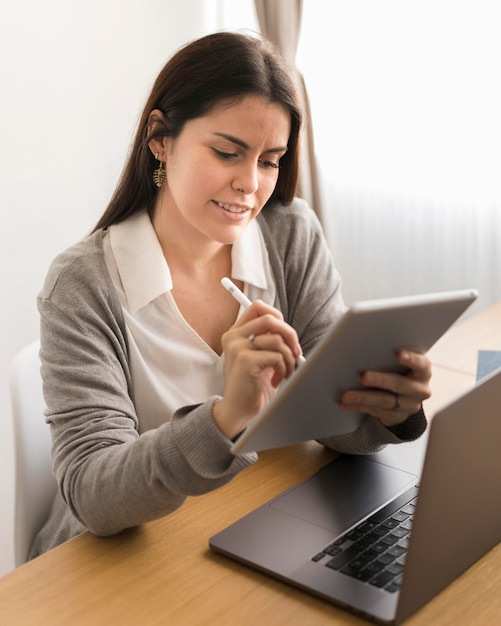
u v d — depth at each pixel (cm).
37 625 96
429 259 311
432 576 95
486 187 294
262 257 155
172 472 106
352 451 131
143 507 109
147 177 143
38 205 279
